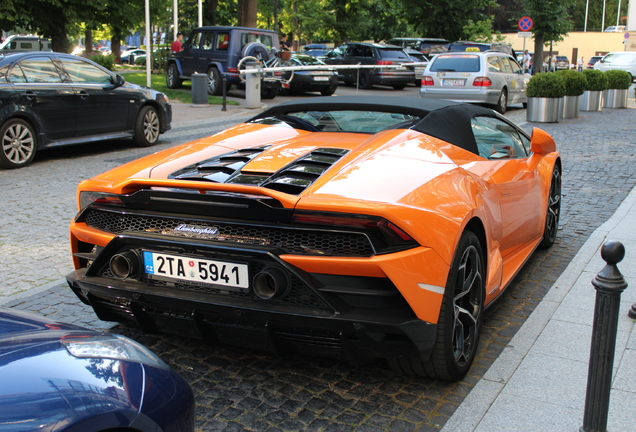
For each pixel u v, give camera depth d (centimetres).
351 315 244
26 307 386
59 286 427
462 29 3331
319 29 4053
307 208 247
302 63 1967
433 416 261
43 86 863
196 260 264
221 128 1216
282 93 2086
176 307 265
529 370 295
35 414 145
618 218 584
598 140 1103
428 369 274
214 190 260
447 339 263
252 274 258
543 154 421
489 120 403
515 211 381
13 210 629
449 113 365
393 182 269
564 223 581
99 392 160
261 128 370
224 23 3278
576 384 281
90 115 930
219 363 311
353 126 361
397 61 2309
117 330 352
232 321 262
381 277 245
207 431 250
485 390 277
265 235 259
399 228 244
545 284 421
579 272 434
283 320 248
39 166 861
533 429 246
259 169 290
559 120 1419
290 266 247
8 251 503
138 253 278
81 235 299
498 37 3819
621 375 286
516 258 411
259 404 271
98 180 305
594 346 212
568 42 6412
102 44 7794
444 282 257
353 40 4106
